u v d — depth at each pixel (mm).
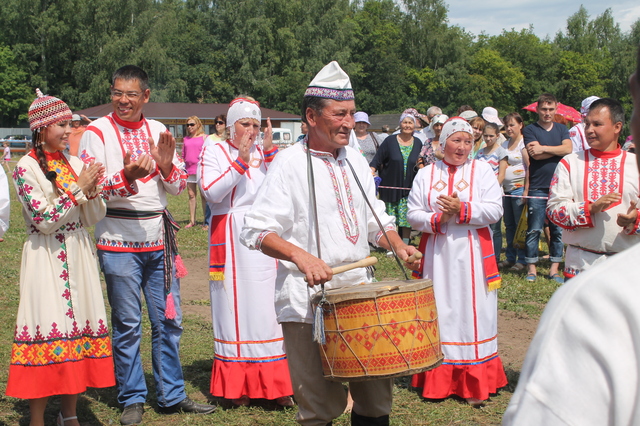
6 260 9211
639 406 877
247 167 4402
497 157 8711
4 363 5098
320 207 2961
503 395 4648
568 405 924
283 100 65500
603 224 4148
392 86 77562
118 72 4223
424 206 4707
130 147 4207
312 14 68688
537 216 8023
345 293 2629
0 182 3729
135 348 4203
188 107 42656
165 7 64375
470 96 77125
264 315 4441
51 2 58469
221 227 4516
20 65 58844
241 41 65562
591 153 4352
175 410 4371
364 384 3033
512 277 8305
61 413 3934
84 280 3820
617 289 921
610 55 91250
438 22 80188
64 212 3625
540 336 997
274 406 4531
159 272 4285
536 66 88812
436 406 4453
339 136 2969
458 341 4492
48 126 3688
